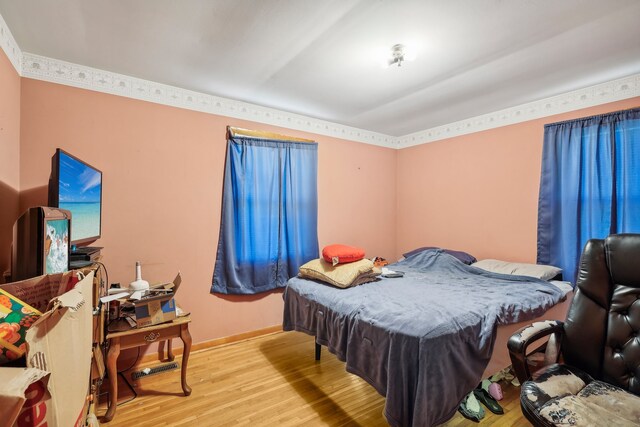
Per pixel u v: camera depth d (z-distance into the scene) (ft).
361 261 8.27
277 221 10.18
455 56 6.67
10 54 5.90
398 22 5.46
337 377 7.26
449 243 11.87
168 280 8.36
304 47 6.35
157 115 8.20
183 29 5.74
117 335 5.66
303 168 10.77
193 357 8.31
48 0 4.88
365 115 10.89
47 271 3.63
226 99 9.30
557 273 8.44
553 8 5.04
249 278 9.58
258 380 7.11
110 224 7.57
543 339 7.22
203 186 8.93
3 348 2.33
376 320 5.23
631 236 4.88
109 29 5.73
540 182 9.20
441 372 4.42
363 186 12.82
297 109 10.29
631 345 4.46
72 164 5.24
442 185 12.12
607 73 7.50
